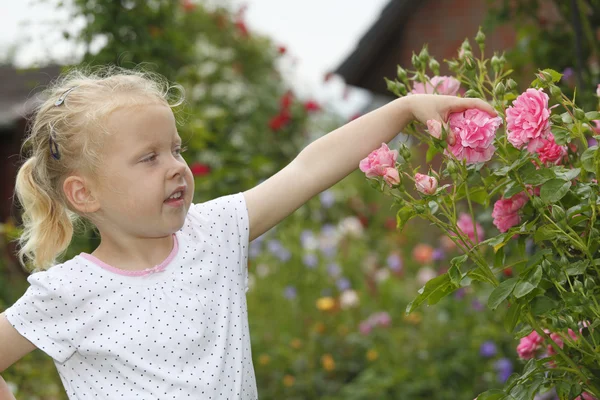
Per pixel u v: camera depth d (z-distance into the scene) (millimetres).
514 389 2379
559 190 2262
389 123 2543
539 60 4559
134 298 2389
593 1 4203
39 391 5312
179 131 5809
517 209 2568
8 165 11148
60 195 2480
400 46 10828
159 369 2342
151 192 2322
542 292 2352
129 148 2324
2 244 7344
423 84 2734
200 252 2486
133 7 5254
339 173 2561
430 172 2443
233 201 2578
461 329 6504
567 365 2414
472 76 2635
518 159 2287
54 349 2381
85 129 2350
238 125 10125
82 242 4852
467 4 10258
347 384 6613
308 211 10195
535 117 2254
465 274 2359
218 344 2412
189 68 5977
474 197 2605
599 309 2266
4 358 2422
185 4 9719
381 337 6789
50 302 2385
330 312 7219
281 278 7816
